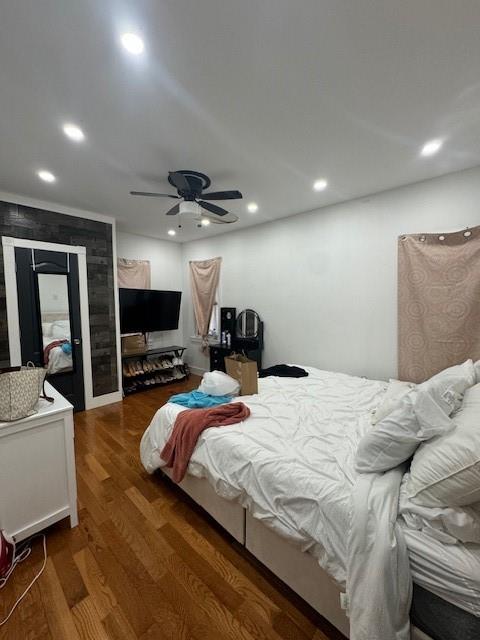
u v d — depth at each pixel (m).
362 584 0.92
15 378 1.44
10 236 2.83
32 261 2.98
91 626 1.17
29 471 1.48
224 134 1.84
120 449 2.57
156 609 1.23
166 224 3.96
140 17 1.07
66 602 1.25
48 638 1.13
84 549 1.52
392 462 1.18
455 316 2.35
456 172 2.38
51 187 2.68
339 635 1.14
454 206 2.40
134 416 3.30
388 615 0.87
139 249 4.59
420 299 2.51
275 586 1.34
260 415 1.88
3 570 1.34
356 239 3.01
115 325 3.72
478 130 1.80
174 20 1.08
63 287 3.22
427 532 0.97
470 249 2.28
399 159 2.17
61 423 1.59
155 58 1.25
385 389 2.47
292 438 1.59
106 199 2.99
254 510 1.33
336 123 1.74
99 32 1.13
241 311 4.26
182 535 1.63
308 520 1.14
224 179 2.50
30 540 1.57
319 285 3.35
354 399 2.24
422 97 1.51
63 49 1.20
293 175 2.43
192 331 5.16
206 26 1.11
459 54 1.24
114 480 2.12
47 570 1.40
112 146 1.98
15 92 1.45
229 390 2.23
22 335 2.94
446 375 1.59
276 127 1.77
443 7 1.05
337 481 1.19
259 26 1.11
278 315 3.81
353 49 1.22
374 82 1.41
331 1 1.02
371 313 2.96
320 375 2.95
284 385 2.60
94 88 1.43
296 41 1.18
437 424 1.09
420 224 2.59
